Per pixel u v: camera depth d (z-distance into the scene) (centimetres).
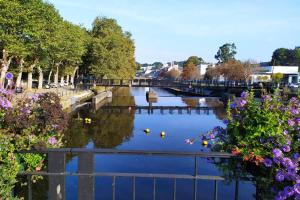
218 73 8812
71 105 3797
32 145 574
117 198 1112
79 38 4872
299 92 455
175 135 2436
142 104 4788
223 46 13188
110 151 372
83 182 380
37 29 3166
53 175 383
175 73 13700
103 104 4578
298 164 360
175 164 1495
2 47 2938
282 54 10544
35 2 3141
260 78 6900
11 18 2839
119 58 5509
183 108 4288
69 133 2389
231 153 374
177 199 1109
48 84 4922
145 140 2241
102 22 6153
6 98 590
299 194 332
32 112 695
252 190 1105
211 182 1249
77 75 6303
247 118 390
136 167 1452
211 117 3512
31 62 3881
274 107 399
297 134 383
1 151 396
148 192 1169
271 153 372
